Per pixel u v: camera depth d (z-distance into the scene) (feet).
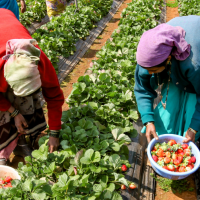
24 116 9.04
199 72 7.06
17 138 9.45
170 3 41.50
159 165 8.15
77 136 9.46
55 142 8.86
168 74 8.18
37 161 8.34
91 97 12.12
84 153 8.29
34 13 27.02
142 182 9.59
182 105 8.93
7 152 9.06
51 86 7.86
